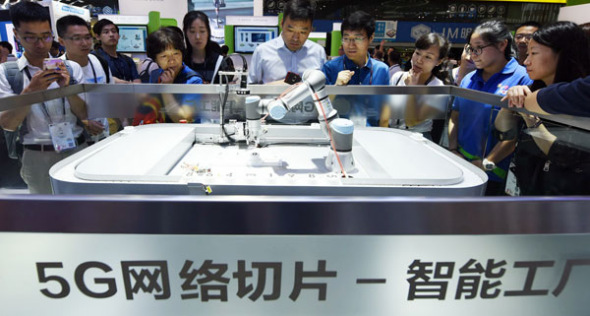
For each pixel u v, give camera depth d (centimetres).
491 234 60
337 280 66
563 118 86
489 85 160
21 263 62
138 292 65
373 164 105
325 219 59
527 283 67
